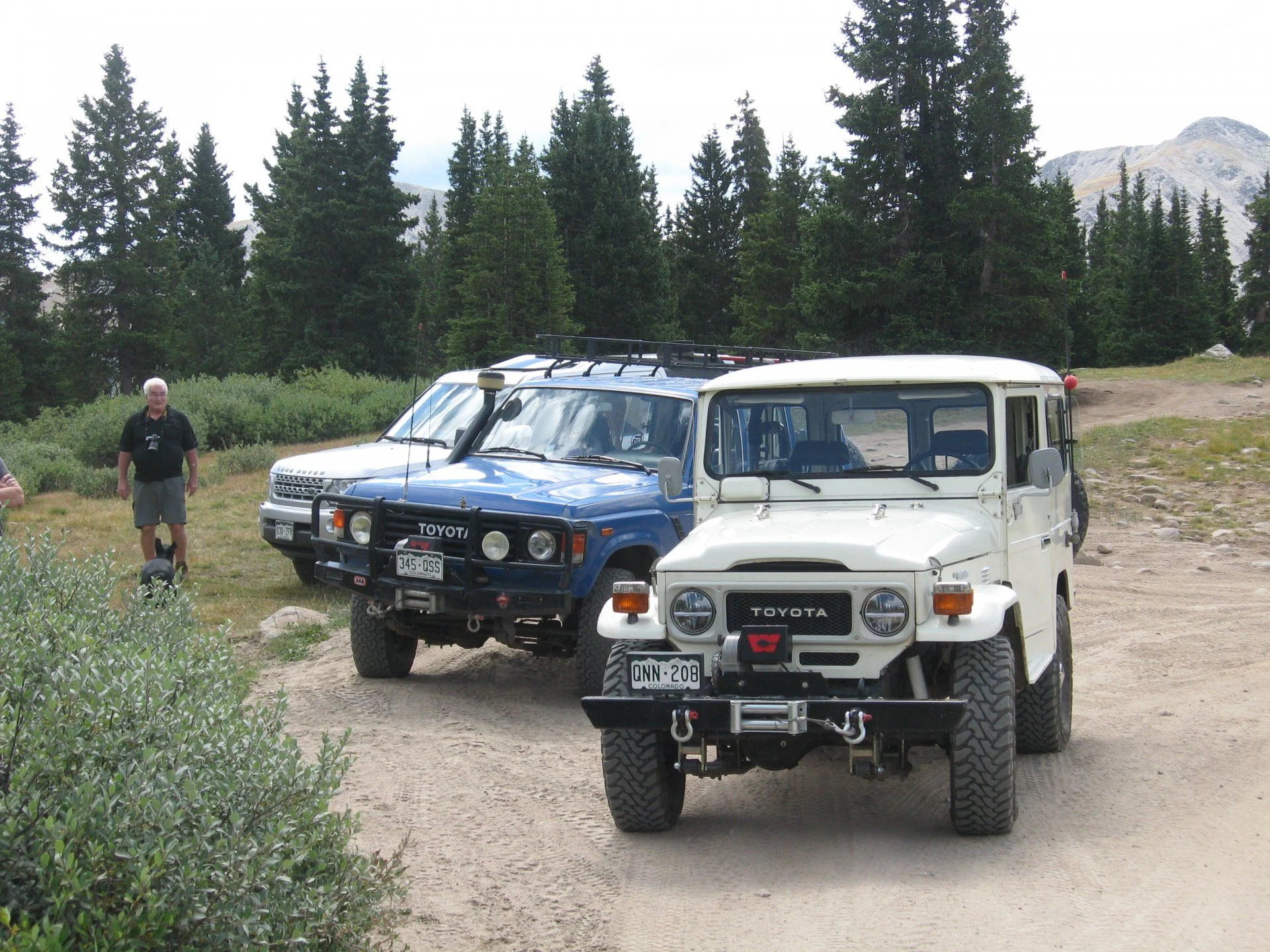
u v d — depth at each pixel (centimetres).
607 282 7219
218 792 362
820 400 636
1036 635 659
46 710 356
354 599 888
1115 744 723
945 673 596
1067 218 7619
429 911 484
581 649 791
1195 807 595
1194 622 1105
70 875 308
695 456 652
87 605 509
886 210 4481
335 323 7300
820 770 694
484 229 6825
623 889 511
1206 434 2739
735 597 547
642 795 566
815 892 498
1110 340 9325
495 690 886
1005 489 611
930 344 4278
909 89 4400
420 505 815
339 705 834
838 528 566
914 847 551
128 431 1245
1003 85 4250
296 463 1227
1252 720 767
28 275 7975
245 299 9338
